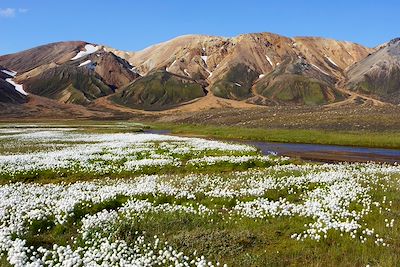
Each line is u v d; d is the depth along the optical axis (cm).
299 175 2295
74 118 18250
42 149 4134
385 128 6738
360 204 1631
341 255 1122
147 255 1104
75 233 1338
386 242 1212
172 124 11788
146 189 1855
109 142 4844
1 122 13462
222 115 12162
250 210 1530
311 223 1382
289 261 1095
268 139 6356
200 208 1563
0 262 1041
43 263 1041
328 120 8119
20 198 1705
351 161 3850
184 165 2969
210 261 1068
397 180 2108
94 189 1953
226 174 2497
